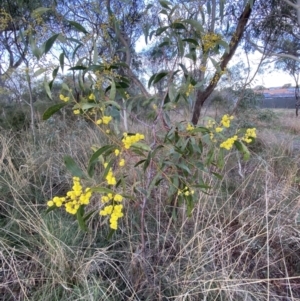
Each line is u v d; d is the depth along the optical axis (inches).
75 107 27.8
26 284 41.8
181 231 48.8
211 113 134.1
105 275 44.9
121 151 28.5
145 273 43.4
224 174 69.9
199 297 41.8
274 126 165.0
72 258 47.9
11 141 91.7
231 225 56.9
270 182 66.4
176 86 42.7
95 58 33.9
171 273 45.8
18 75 107.8
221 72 52.1
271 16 94.3
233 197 66.6
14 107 128.3
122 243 52.2
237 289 39.6
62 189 71.7
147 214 58.1
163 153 41.2
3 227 53.1
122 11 59.9
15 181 65.6
